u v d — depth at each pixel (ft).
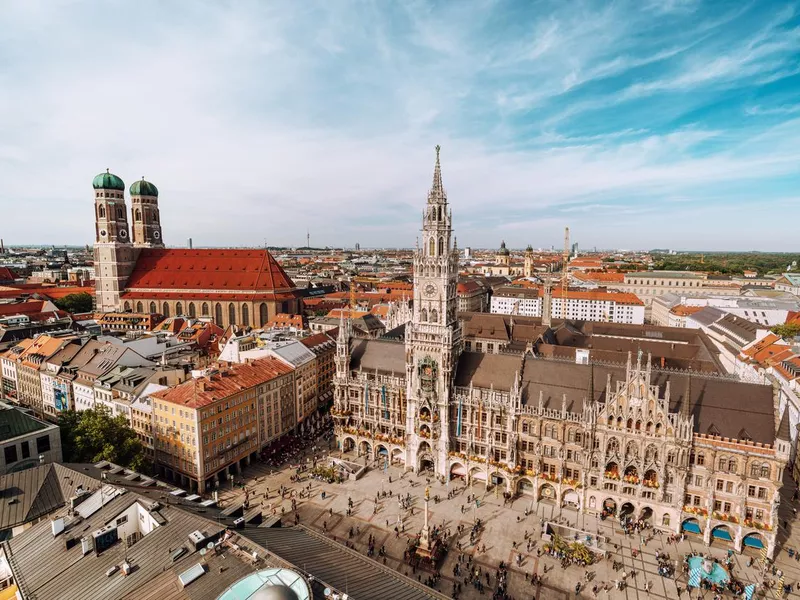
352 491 358.02
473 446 366.84
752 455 282.36
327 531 309.63
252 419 398.62
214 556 170.71
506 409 348.59
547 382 358.64
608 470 323.78
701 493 298.56
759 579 265.34
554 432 337.11
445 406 366.84
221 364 436.35
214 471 359.46
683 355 484.33
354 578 171.94
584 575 270.87
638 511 314.14
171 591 156.76
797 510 331.36
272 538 191.93
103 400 430.61
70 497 227.81
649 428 306.96
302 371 470.39
